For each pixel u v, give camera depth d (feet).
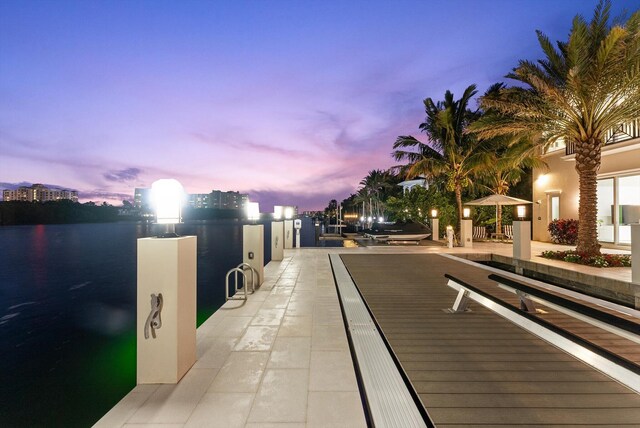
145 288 8.79
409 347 11.28
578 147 29.25
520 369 9.62
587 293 23.40
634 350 11.00
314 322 14.06
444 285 21.53
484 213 60.08
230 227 414.82
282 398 8.15
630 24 24.86
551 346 11.35
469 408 7.68
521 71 29.96
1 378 26.61
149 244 8.79
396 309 15.99
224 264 101.04
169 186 9.84
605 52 24.32
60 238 222.48
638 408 7.67
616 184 38.42
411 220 64.49
